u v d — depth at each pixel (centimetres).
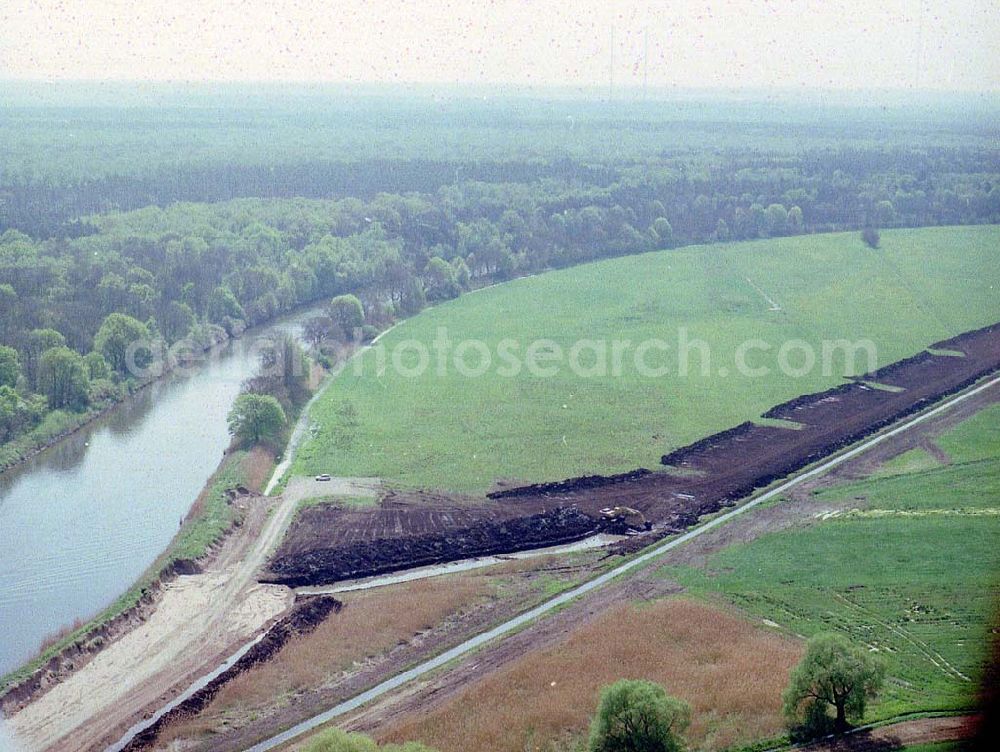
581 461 14575
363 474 14112
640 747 7900
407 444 15150
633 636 9981
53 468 14462
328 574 11425
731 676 9200
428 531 12419
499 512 12950
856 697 8356
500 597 10994
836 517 12606
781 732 8431
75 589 11069
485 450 14925
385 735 8519
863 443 15212
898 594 10656
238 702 9100
